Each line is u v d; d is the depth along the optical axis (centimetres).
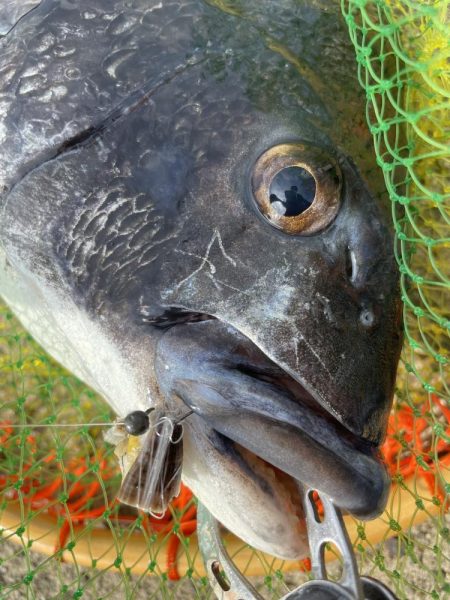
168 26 16
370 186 16
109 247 16
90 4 16
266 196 15
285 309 15
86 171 16
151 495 16
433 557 24
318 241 15
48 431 27
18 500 24
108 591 25
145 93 16
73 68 16
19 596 25
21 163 17
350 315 15
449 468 21
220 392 15
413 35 18
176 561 23
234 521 17
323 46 16
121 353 17
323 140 15
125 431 18
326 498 17
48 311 19
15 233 17
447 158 19
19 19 17
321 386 15
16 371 27
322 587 17
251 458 16
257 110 15
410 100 17
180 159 16
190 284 16
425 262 21
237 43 16
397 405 23
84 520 24
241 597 19
